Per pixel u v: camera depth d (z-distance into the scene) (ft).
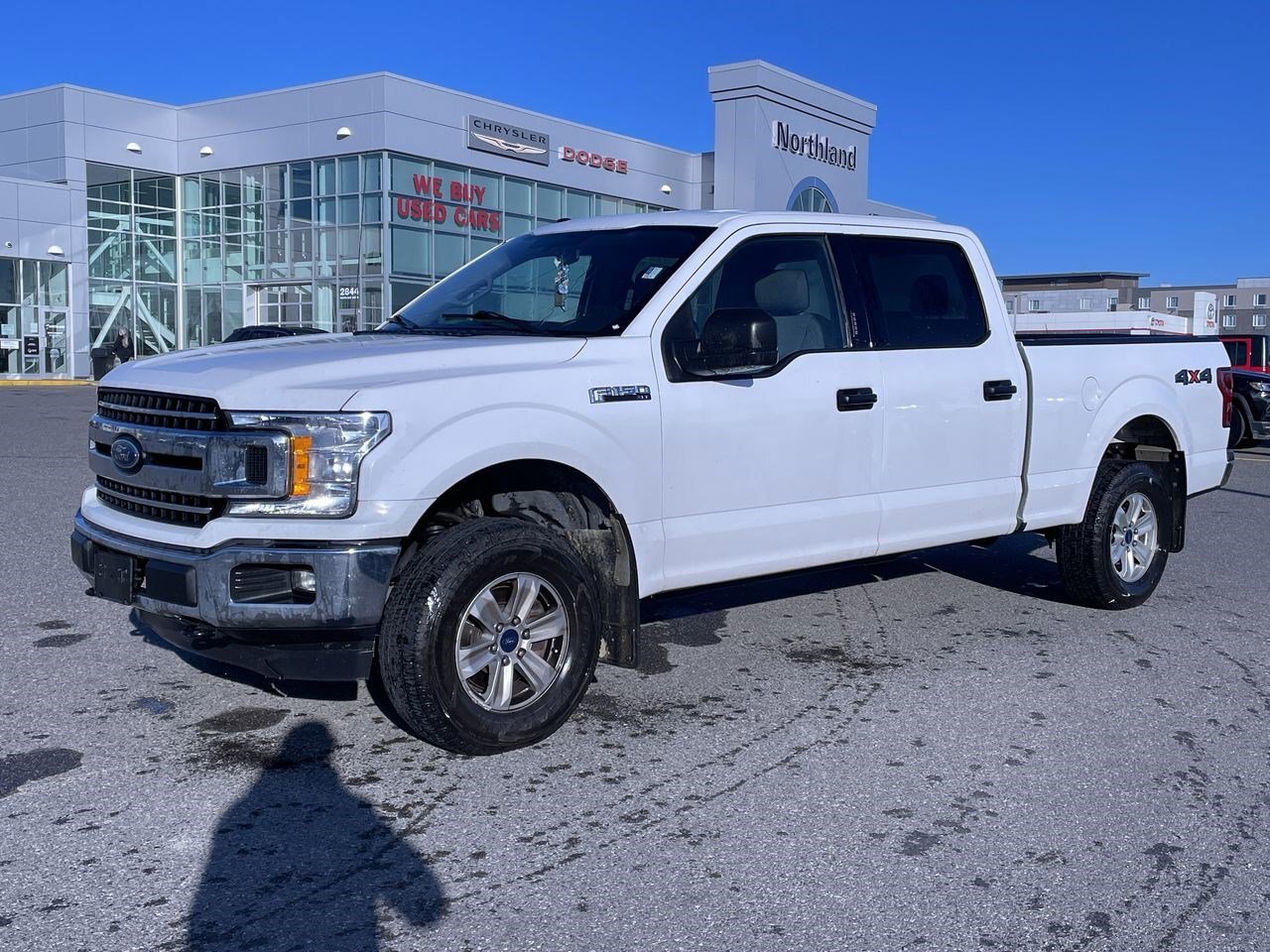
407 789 13.58
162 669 17.85
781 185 114.01
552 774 14.15
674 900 11.09
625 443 15.42
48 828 12.40
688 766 14.47
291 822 12.65
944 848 12.34
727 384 16.57
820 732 15.76
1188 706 17.21
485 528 14.19
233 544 13.28
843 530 17.99
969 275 20.34
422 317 18.43
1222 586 25.75
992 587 24.95
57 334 131.54
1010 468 20.31
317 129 123.03
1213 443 24.31
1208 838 12.73
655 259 17.16
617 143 141.59
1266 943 10.58
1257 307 310.45
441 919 10.66
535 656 14.71
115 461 14.74
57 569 24.58
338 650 13.62
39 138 132.05
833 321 18.34
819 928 10.64
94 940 10.19
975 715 16.60
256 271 132.77
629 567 15.70
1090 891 11.49
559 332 16.43
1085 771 14.58
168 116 137.08
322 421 13.25
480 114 125.39
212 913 10.69
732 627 21.33
